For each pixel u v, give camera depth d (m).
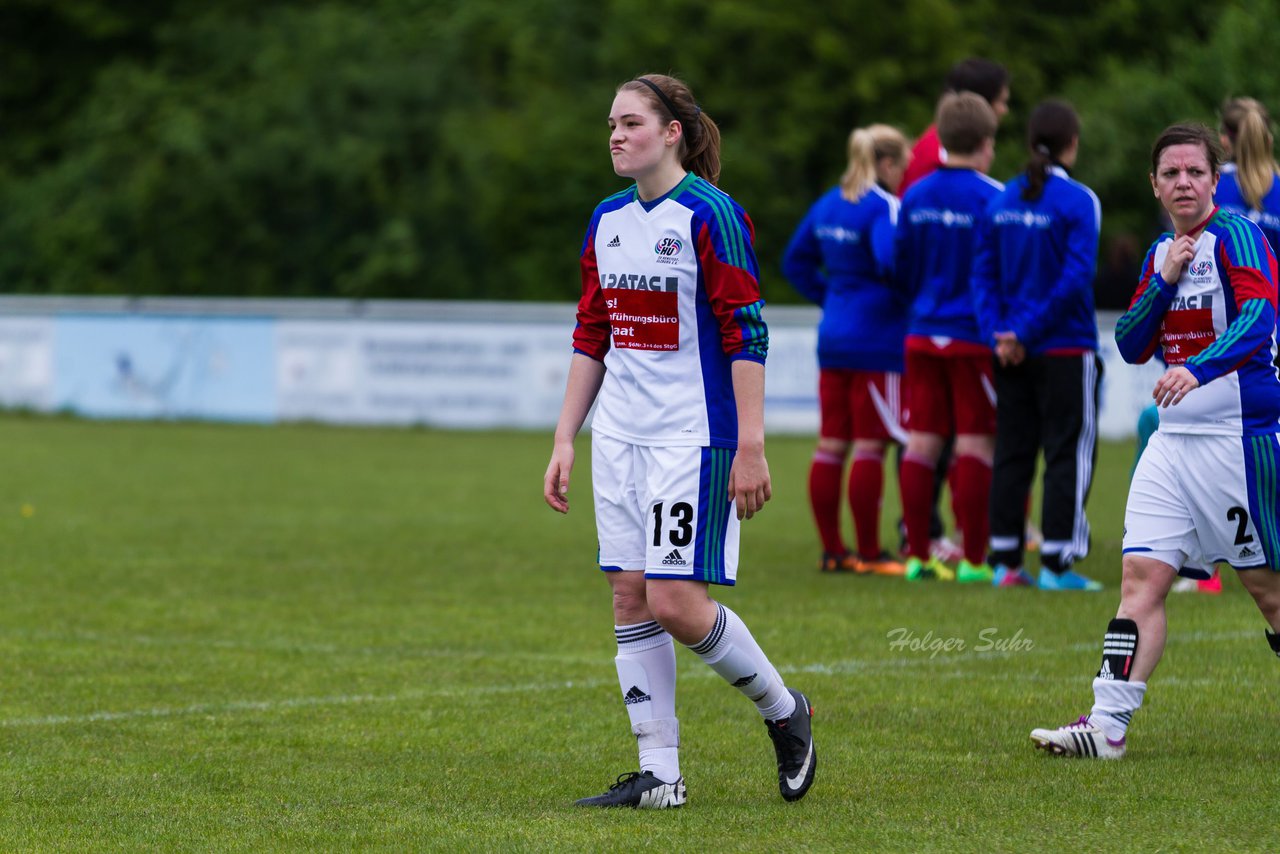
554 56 125.94
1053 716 22.33
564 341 83.19
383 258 119.94
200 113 130.00
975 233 34.53
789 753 17.92
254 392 87.56
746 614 31.06
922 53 114.75
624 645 18.09
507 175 120.00
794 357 79.19
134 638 29.27
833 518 37.41
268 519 48.16
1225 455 19.39
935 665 26.09
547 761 20.17
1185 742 20.62
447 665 26.75
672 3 118.06
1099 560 39.19
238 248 125.44
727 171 112.44
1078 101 115.44
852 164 36.53
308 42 132.38
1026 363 33.72
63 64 145.50
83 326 90.25
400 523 47.44
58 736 21.59
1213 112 109.75
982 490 35.41
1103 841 15.92
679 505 17.38
